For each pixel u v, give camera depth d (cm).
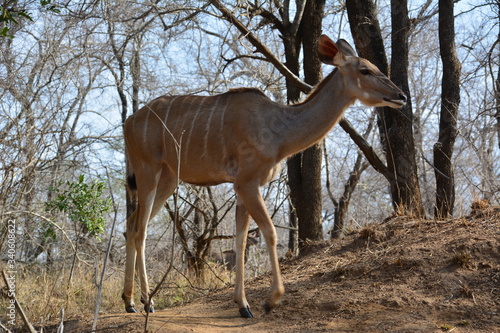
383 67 767
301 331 411
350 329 404
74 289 641
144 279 495
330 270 520
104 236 1034
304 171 810
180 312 487
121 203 1198
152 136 513
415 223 573
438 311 411
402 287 452
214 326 436
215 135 490
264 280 566
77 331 447
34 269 825
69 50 873
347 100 491
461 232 513
